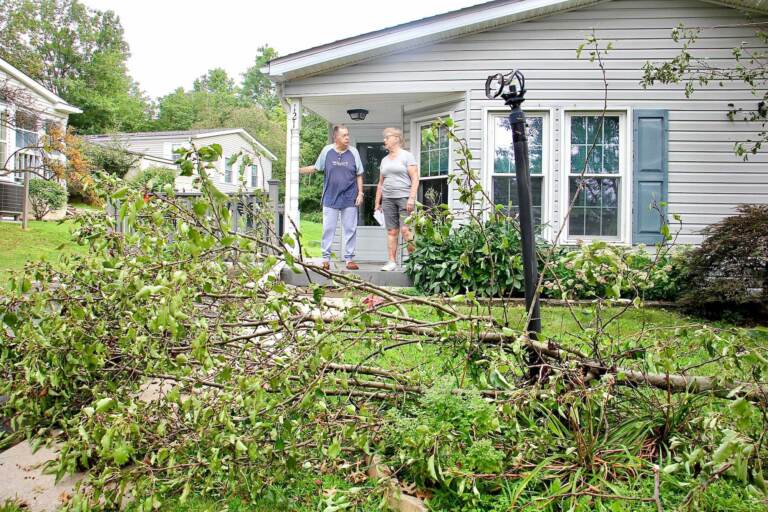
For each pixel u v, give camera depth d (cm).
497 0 773
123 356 255
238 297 248
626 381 245
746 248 596
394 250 738
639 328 483
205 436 204
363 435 212
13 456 267
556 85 807
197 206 194
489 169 816
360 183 740
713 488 204
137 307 215
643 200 795
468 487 200
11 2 4316
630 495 196
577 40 804
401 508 207
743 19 783
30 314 251
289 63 807
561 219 804
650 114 795
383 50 811
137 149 2853
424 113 890
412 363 311
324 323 236
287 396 207
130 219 211
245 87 6294
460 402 216
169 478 218
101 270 245
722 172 790
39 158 1529
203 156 194
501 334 248
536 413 242
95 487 192
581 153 809
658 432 235
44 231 1345
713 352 225
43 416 267
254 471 209
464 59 816
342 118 1020
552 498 187
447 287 683
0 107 1560
